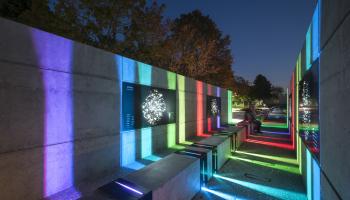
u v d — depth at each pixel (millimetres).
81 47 5113
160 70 8812
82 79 5125
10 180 3676
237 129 9758
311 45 3979
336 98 2338
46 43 4285
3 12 12688
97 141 5578
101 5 12695
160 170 3900
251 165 6566
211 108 15641
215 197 4461
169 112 9508
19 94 3807
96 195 2854
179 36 22031
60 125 4574
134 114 7117
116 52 13484
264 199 4359
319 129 3240
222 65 28891
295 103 8156
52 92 4406
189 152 5195
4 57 3586
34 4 11172
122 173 5785
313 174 3775
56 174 4496
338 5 2230
